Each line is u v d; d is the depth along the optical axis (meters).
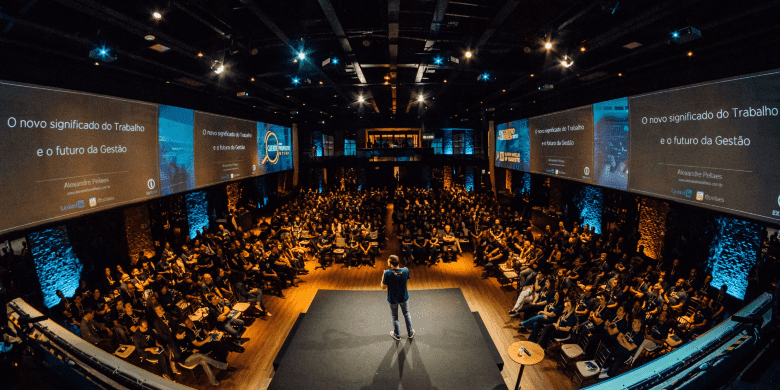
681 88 7.55
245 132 15.94
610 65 8.55
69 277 9.75
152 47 7.24
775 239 8.03
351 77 11.80
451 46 8.63
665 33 6.40
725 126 6.51
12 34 5.62
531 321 7.57
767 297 3.24
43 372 3.04
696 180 7.20
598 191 14.33
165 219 13.81
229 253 11.76
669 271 10.42
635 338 6.16
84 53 6.94
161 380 2.79
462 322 7.37
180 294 9.26
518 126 18.25
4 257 8.21
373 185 29.47
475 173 27.33
